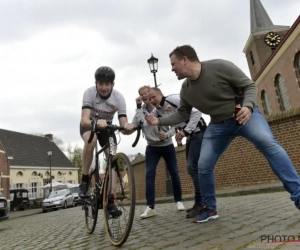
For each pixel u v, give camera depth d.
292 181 2.45
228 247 2.21
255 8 32.41
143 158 13.23
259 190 7.39
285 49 19.28
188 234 2.90
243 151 9.39
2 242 5.15
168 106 4.42
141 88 4.77
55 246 3.51
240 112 2.44
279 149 2.52
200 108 3.04
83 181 3.73
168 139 4.82
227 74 2.73
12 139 38.44
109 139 3.20
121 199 2.88
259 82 25.25
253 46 31.02
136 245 2.78
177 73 2.90
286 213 3.25
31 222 10.15
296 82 18.52
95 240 3.44
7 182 26.91
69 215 10.24
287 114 8.27
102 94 3.52
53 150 43.84
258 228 2.69
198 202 4.09
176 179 5.05
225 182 9.77
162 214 4.95
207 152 3.15
